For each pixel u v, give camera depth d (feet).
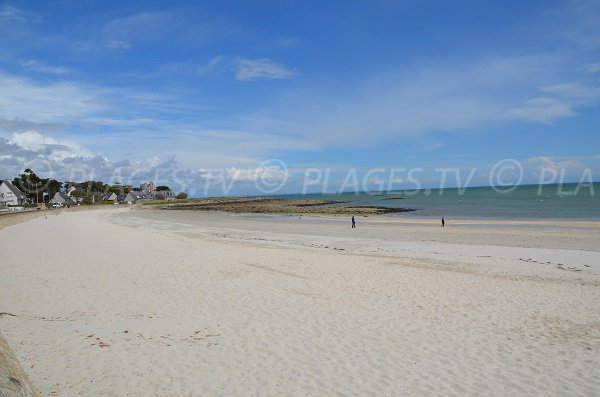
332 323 29.60
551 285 41.86
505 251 66.08
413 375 21.70
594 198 253.65
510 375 21.89
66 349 23.94
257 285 40.47
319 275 45.50
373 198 387.75
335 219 151.74
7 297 34.53
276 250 66.28
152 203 397.39
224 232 105.50
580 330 28.78
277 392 19.67
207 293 37.17
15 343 24.50
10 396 11.50
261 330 27.96
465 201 267.18
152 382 20.31
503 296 37.45
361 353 24.40
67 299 34.30
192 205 345.10
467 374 21.93
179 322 29.27
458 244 75.87
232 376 21.21
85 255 57.31
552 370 22.54
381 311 32.60
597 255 61.05
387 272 47.60
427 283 42.19
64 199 351.87
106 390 19.35
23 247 66.39
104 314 30.60
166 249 64.69
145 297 35.47
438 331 28.30
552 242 76.33
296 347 25.13
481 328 29.04
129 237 84.69
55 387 19.40
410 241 82.02
